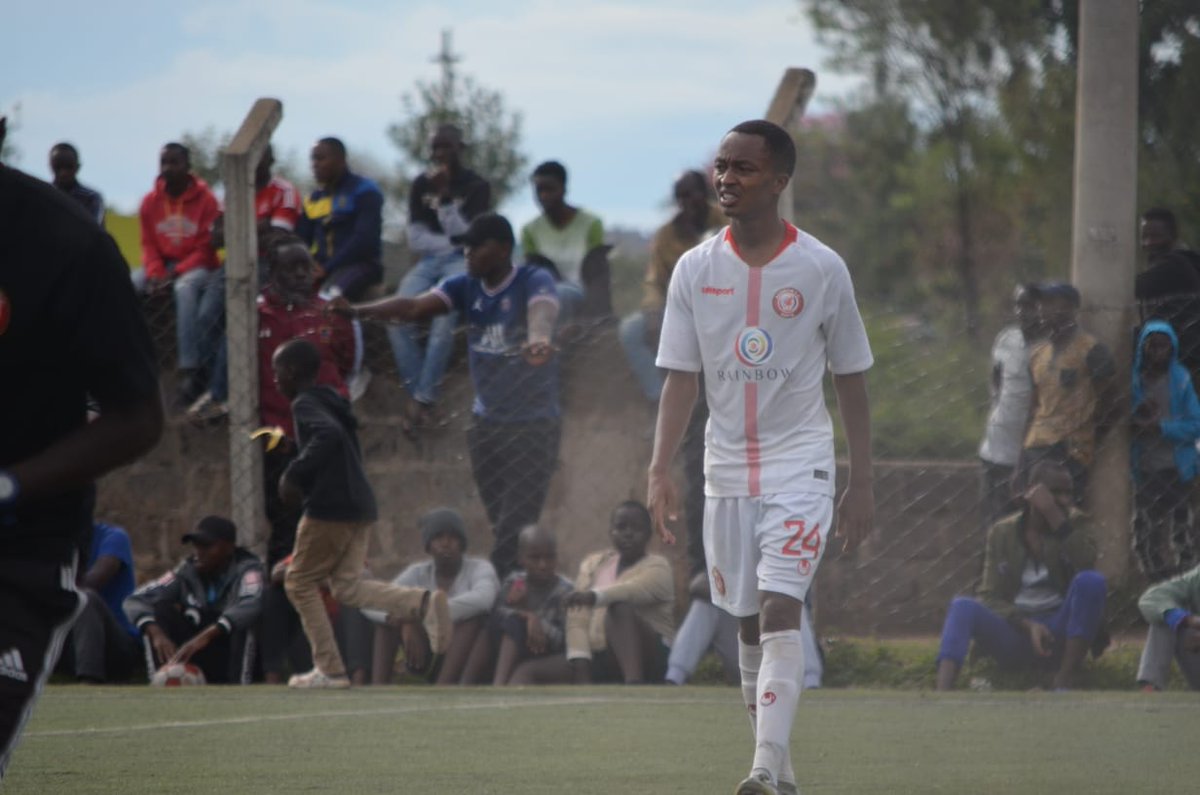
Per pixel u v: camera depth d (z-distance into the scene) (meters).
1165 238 31.22
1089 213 30.97
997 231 81.94
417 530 34.69
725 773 16.73
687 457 29.34
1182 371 28.73
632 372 33.28
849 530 15.16
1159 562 28.67
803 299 14.57
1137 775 16.66
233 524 30.22
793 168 14.86
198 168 81.75
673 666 27.38
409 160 80.81
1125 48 31.00
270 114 32.94
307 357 26.36
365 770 16.94
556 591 28.94
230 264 32.00
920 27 79.50
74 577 8.89
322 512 25.94
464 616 28.30
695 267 15.05
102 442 8.47
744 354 14.65
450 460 34.66
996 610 26.72
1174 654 25.69
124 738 19.55
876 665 28.72
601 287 34.66
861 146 88.75
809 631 26.78
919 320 43.38
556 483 33.34
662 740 19.34
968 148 79.75
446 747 18.70
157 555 35.16
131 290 8.68
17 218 8.45
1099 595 25.97
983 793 15.49
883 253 87.56
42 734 20.00
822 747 18.77
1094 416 28.69
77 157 36.31
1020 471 28.83
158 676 27.89
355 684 28.36
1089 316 30.38
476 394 31.30
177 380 35.84
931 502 33.75
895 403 40.84
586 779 16.33
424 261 35.34
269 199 36.31
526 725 20.78
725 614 27.61
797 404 14.67
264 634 29.23
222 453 34.75
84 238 8.49
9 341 8.42
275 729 20.41
